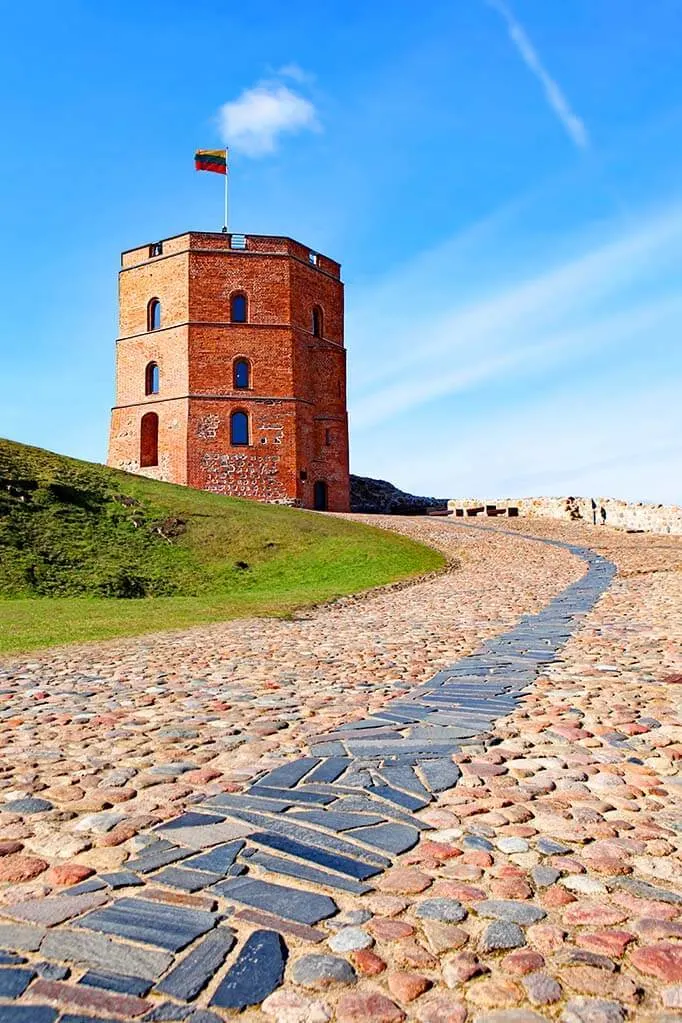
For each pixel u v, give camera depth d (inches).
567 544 1148.5
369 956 98.9
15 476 1074.7
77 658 403.2
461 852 130.0
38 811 155.5
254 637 477.1
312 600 705.6
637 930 104.1
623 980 93.1
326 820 146.1
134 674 345.4
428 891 116.2
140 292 1859.0
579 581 738.8
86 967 98.0
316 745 202.7
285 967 96.9
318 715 242.1
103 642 469.4
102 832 143.2
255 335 1803.6
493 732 208.4
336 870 124.0
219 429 1763.0
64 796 165.0
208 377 1771.7
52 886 120.8
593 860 125.8
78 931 106.7
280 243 1838.1
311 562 963.3
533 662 317.1
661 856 127.0
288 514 1230.9
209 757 195.6
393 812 149.6
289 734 217.5
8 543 898.1
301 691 287.0
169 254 1813.5
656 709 227.3
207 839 138.3
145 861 129.3
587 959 97.3
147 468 1807.3
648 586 642.8
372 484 2143.2
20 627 548.1
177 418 1764.3
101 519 1040.2
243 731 223.3
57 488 1073.5
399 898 114.2
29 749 207.8
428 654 363.9
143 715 251.3
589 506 1551.4
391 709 243.6
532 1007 88.5
